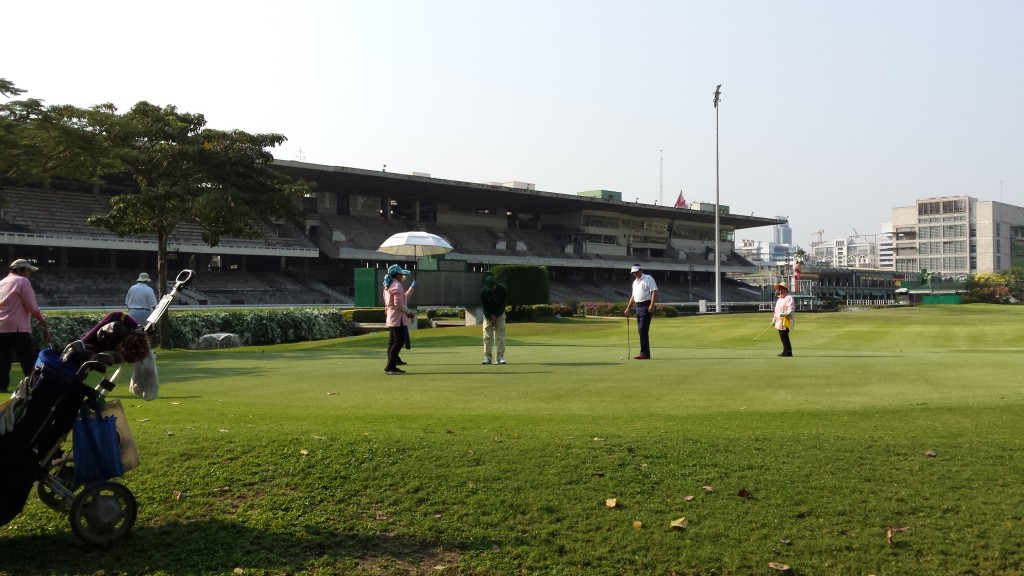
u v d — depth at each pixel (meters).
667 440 6.52
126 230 27.28
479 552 4.73
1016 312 63.94
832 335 31.27
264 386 11.02
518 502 5.31
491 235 88.06
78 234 51.50
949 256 171.00
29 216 50.97
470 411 8.30
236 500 5.29
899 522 5.11
